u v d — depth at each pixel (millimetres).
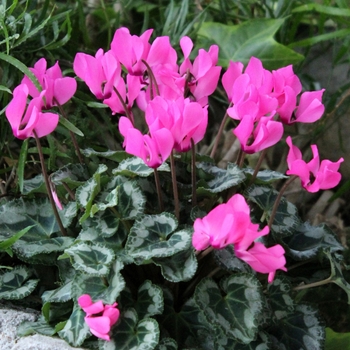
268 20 1196
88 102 1035
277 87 872
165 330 890
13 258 986
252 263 817
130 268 931
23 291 902
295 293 974
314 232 960
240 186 952
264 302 871
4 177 1094
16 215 939
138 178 942
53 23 1073
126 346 853
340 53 1225
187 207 939
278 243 918
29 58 1085
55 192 900
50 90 907
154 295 880
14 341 873
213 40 1206
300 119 880
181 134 836
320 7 1181
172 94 908
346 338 960
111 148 1156
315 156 838
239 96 868
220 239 806
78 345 853
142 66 895
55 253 917
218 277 936
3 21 975
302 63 1271
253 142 866
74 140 951
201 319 893
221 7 1248
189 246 868
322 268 953
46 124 862
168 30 1188
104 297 864
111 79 874
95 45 1261
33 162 1071
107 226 903
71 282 895
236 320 860
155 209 932
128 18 1292
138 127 1207
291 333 902
